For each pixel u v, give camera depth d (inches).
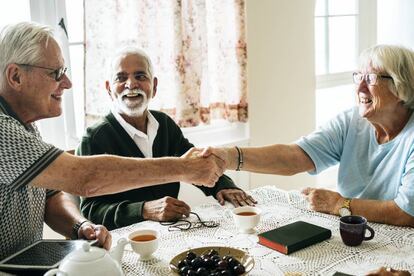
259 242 61.0
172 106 108.3
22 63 57.7
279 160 79.5
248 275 52.4
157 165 61.4
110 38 97.6
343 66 162.9
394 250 58.5
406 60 69.0
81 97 103.1
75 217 68.7
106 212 77.6
